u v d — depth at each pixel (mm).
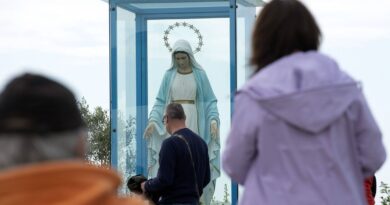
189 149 9758
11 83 2504
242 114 4707
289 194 4605
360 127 4762
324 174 4633
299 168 4613
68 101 2518
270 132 4621
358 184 4812
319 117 4594
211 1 13320
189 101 13602
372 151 4781
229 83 13414
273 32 4871
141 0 13344
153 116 13703
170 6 13531
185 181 9758
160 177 9688
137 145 13750
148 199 9883
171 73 13695
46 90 2494
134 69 13734
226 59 13406
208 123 13562
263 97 4598
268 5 4922
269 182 4648
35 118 2467
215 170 13516
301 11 4875
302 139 4625
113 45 13547
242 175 4832
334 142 4668
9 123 2463
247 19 13516
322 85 4617
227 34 13398
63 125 2490
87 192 2322
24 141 2463
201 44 13539
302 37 4852
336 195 4629
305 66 4676
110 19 13516
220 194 13461
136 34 13734
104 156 21500
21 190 2309
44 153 2473
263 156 4672
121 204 2480
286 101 4566
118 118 13609
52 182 2330
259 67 4945
